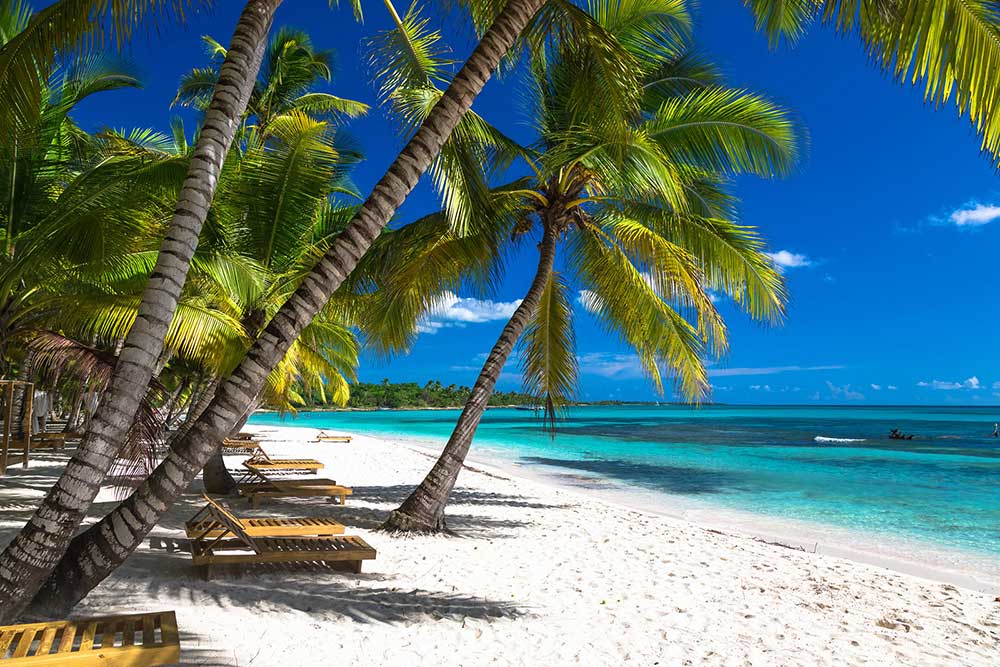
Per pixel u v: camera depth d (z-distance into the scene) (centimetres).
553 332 1169
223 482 1072
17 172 963
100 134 1171
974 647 501
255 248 1037
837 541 1040
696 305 937
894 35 443
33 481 1151
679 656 444
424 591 565
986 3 391
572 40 639
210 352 861
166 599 486
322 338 1493
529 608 536
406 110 774
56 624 322
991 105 389
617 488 1647
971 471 2169
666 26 963
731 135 927
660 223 995
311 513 959
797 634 510
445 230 991
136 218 915
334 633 440
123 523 386
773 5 646
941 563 895
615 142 776
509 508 1128
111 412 378
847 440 4053
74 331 1044
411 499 871
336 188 1167
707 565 751
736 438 4156
